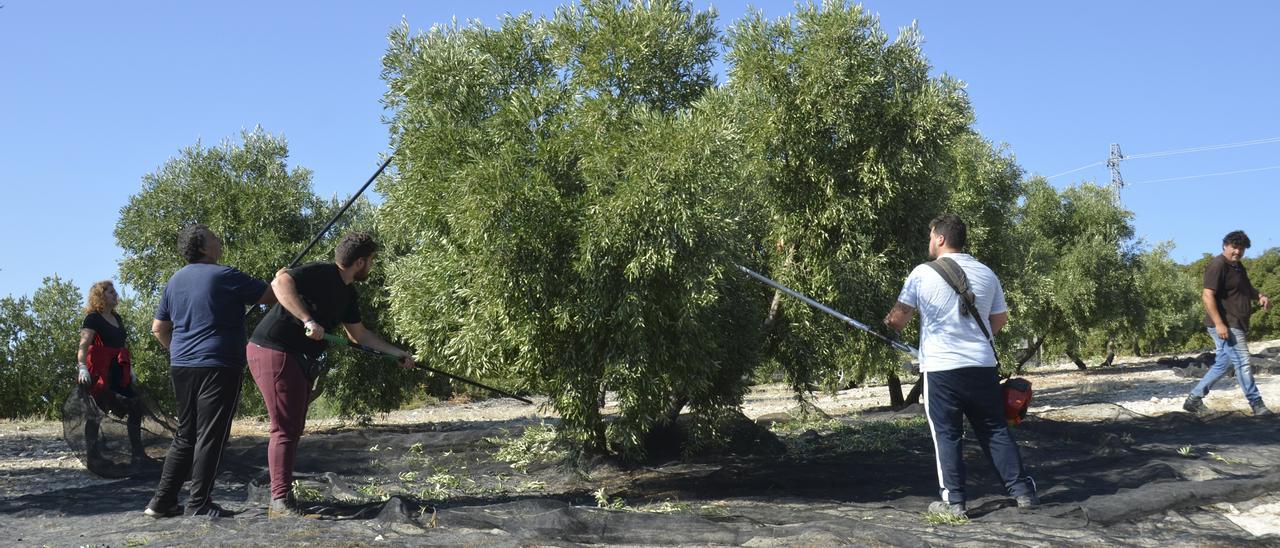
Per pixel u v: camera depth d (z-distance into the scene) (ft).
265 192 42.93
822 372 27.89
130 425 24.66
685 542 14.35
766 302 27.30
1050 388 66.69
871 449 27.96
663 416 25.66
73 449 24.14
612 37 22.17
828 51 25.14
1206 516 15.78
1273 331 146.92
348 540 14.07
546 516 15.20
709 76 23.84
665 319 19.43
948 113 25.73
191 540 14.40
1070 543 13.76
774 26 26.30
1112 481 19.56
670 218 18.53
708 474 23.85
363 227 43.52
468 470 26.03
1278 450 22.82
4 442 36.91
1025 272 54.44
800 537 13.89
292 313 16.85
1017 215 81.20
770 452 28.22
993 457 16.71
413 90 21.26
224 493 21.74
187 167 43.65
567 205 19.47
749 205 24.22
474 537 14.51
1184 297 108.58
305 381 17.43
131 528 16.26
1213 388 45.29
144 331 50.42
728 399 24.29
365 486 23.04
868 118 25.91
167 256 42.45
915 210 27.35
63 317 63.00
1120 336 89.15
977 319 16.78
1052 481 20.06
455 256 20.04
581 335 20.10
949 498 16.44
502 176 18.98
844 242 26.43
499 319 19.74
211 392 17.24
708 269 19.36
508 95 22.15
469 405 76.79
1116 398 46.62
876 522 16.05
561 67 22.74
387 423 51.26
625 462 25.22
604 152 19.17
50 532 16.44
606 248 18.98
